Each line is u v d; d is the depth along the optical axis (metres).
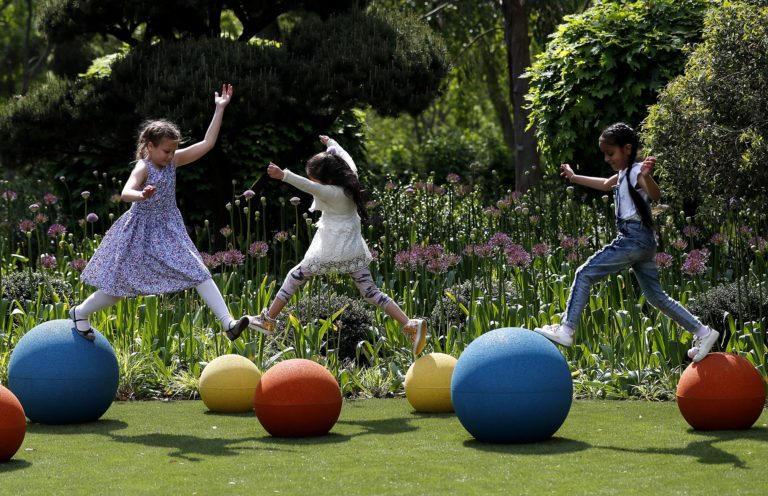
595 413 6.56
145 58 11.73
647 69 10.41
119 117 11.58
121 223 6.04
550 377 5.42
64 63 19.89
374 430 6.05
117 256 5.95
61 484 4.58
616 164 5.91
